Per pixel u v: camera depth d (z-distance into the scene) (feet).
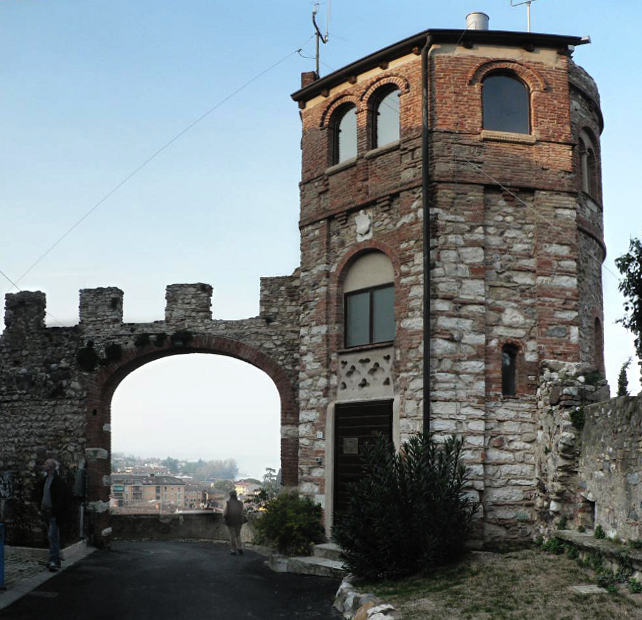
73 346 76.28
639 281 48.19
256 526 62.34
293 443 71.10
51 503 54.39
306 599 46.88
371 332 59.82
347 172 62.23
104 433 75.20
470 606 37.81
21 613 41.57
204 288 75.15
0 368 78.18
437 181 56.18
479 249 55.72
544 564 44.11
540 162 57.67
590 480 46.44
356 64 61.77
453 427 53.42
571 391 50.19
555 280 56.49
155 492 467.93
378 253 60.18
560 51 59.52
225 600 46.14
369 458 49.96
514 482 53.67
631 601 35.78
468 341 54.60
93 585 49.75
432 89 57.72
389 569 46.32
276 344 72.95
